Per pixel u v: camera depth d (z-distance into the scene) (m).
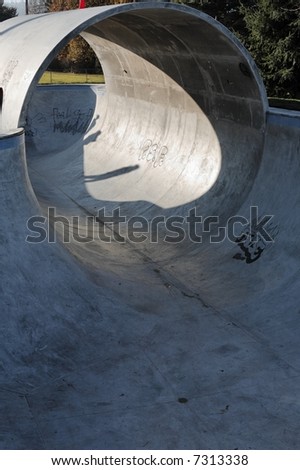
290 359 9.38
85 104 25.78
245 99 14.28
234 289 11.74
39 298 10.03
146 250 14.00
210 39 13.45
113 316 10.53
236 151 15.23
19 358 9.03
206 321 10.64
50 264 10.70
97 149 21.61
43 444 7.33
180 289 11.92
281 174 13.38
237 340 9.98
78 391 8.54
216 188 15.33
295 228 12.16
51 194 18.33
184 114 17.53
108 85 22.31
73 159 22.00
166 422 7.89
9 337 9.21
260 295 11.30
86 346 9.66
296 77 28.27
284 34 27.58
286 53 27.05
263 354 9.55
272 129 13.72
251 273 12.12
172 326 10.44
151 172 18.02
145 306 11.09
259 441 7.53
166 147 18.11
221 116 15.67
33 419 7.84
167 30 14.45
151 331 10.26
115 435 7.59
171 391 8.61
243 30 32.78
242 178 14.70
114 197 17.52
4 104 12.36
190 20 12.91
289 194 12.90
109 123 22.17
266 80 29.03
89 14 12.31
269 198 13.41
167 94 18.03
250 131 14.58
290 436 7.62
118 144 20.72
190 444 7.45
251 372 9.06
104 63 21.36
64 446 7.31
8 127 11.81
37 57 11.91
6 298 9.61
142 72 18.70
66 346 9.55
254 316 10.72
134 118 20.52
